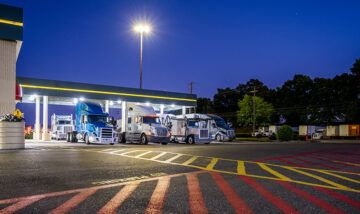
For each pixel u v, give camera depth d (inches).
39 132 1380.4
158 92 1557.6
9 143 733.9
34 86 1261.1
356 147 1050.7
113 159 498.0
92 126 1053.2
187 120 1294.3
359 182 328.8
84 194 247.9
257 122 2817.4
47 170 366.0
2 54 863.1
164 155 589.0
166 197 242.5
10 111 865.5
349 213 205.3
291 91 3157.0
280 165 474.3
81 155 563.5
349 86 2655.0
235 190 273.6
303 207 218.4
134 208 208.8
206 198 241.3
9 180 299.1
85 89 1371.8
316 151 820.6
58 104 1632.6
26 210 199.9
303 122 2974.9
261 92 3388.3
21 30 882.8
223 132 1612.9
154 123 1151.0
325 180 336.5
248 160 540.1
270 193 263.1
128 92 1471.5
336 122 2810.0
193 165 445.4
